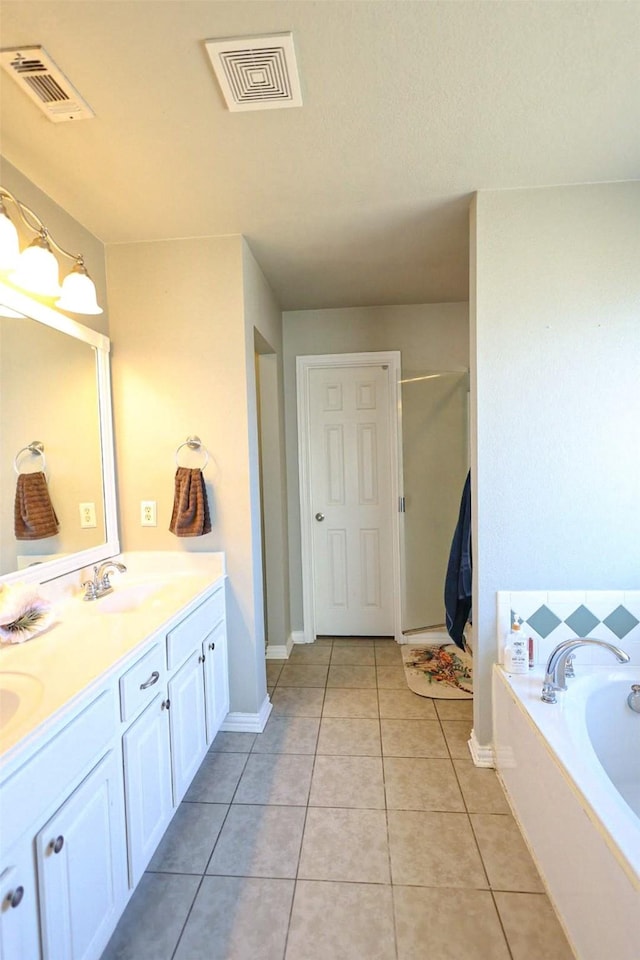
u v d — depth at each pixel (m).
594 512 1.87
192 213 1.92
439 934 1.27
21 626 1.36
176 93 1.27
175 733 1.59
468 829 1.62
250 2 1.03
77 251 1.96
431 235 2.16
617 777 1.74
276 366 2.99
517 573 1.91
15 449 1.60
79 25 1.07
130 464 2.20
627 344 1.83
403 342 3.20
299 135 1.46
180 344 2.15
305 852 1.54
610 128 1.46
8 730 0.92
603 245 1.81
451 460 3.22
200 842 1.59
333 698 2.55
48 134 1.42
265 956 1.22
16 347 1.61
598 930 1.09
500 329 1.86
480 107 1.36
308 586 3.35
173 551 2.20
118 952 1.24
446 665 2.90
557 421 1.86
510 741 1.74
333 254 2.34
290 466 3.31
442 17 1.08
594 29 1.12
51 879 0.96
